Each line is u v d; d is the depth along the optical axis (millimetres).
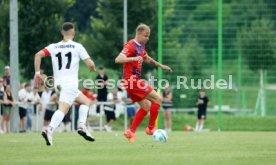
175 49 83625
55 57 38312
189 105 83062
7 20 96375
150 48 100438
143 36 41188
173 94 82938
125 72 41469
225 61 104312
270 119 81562
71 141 44656
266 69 83750
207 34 106875
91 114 82438
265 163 29078
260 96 96438
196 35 101312
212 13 116062
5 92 69562
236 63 101562
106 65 104750
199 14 114812
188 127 78625
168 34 85938
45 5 93250
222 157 31641
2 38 97250
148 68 99938
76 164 28672
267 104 121750
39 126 75188
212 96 101562
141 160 30172
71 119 75125
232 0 102062
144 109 41938
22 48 93625
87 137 39281
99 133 61188
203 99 77500
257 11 85688
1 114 71625
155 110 41656
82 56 38281
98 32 104312
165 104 75438
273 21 84938
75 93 38531
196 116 82062
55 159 30828
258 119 81688
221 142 43688
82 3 153125
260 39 83250
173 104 83000
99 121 78750
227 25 102750
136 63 41250
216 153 34062
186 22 102500
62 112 38188
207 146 39406
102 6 106625
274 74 92312
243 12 94750
